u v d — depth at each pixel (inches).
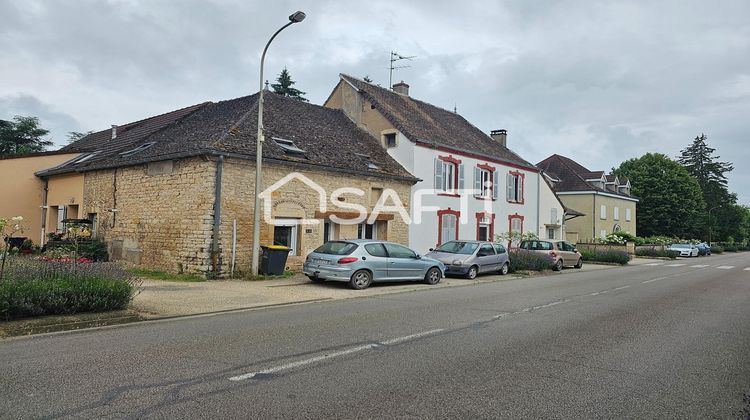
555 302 467.2
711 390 208.4
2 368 221.9
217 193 606.9
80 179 826.8
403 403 185.9
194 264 609.0
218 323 341.1
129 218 713.0
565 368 237.3
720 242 2854.3
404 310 406.0
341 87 1023.0
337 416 171.8
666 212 2292.1
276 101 865.5
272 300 450.9
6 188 893.8
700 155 2950.3
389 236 831.7
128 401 182.2
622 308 435.5
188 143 661.9
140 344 272.8
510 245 1065.5
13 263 368.5
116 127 1023.0
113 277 374.9
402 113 1003.3
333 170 732.7
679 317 390.9
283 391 196.7
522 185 1190.9
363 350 265.4
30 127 1606.8
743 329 343.0
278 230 680.4
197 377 212.7
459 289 577.0
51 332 303.3
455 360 247.9
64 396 186.4
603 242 1567.4
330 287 556.1
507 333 316.5
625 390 206.4
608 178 2026.3
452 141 1008.2
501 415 176.2
